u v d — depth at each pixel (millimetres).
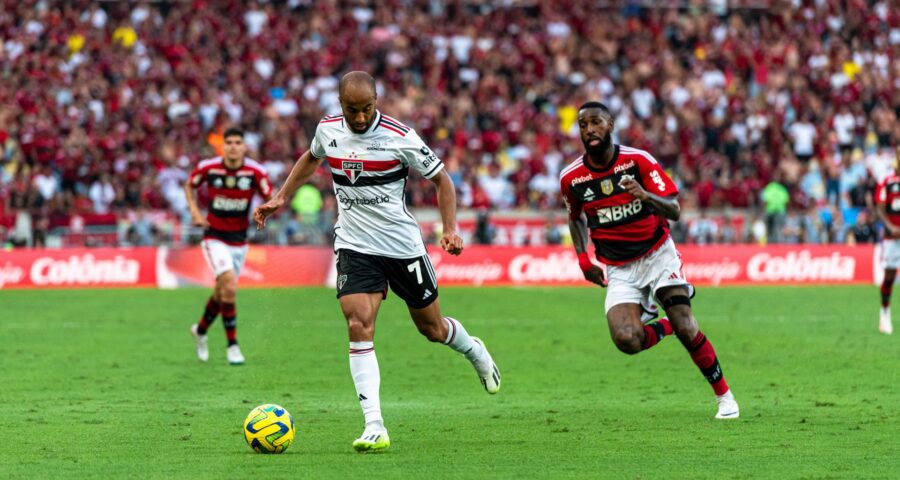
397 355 48281
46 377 41062
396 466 23609
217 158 46406
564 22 136750
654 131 120875
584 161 30359
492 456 24906
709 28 138500
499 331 58562
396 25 133625
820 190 115250
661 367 44188
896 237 56156
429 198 105812
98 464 24000
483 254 92438
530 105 125688
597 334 57094
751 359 46188
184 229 95812
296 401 35031
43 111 111062
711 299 78375
